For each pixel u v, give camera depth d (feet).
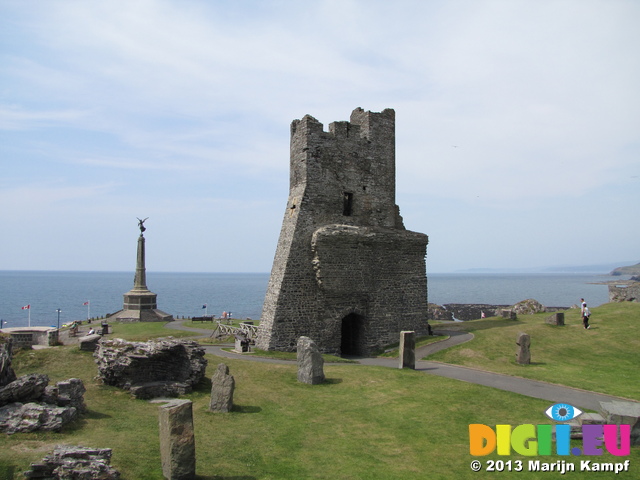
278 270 103.04
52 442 38.50
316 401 58.08
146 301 178.81
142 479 33.81
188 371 61.98
